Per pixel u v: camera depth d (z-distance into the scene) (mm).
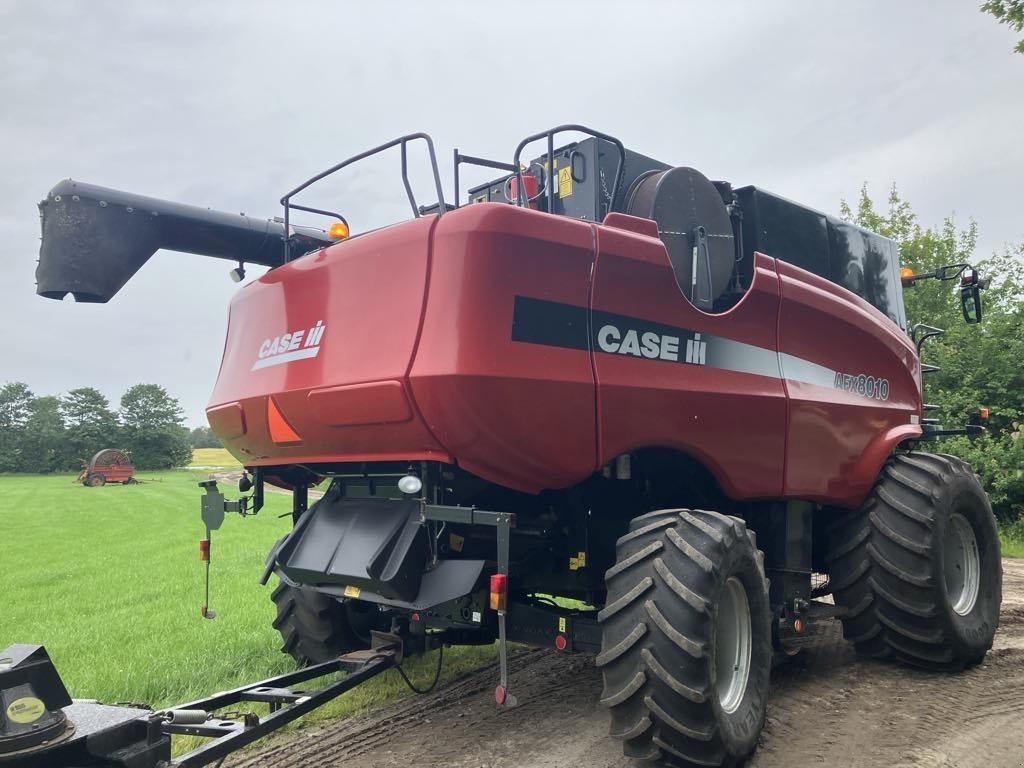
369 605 4922
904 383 5676
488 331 3275
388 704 4605
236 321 4766
